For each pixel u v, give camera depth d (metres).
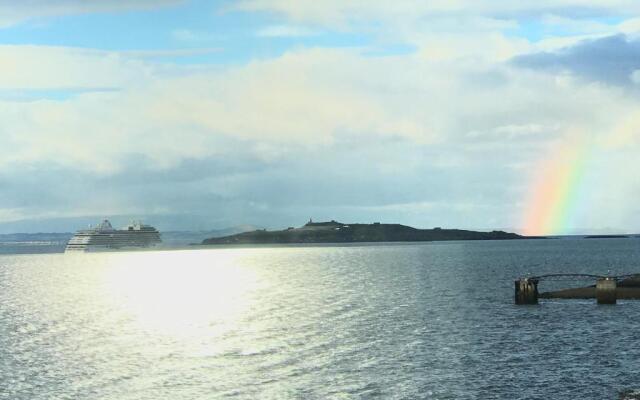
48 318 105.44
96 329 91.88
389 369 61.16
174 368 63.66
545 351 68.25
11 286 180.38
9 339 82.56
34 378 60.34
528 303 104.88
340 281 169.38
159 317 105.56
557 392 53.22
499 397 52.06
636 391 52.56
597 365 61.78
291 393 53.97
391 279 170.12
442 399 51.62
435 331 81.44
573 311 96.56
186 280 199.88
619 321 86.75
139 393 54.94
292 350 71.12
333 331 83.31
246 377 59.41
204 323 96.25
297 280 179.25
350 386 55.59
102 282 196.75
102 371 62.81
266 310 109.69
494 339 75.25
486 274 183.12
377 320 92.31
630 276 123.75
